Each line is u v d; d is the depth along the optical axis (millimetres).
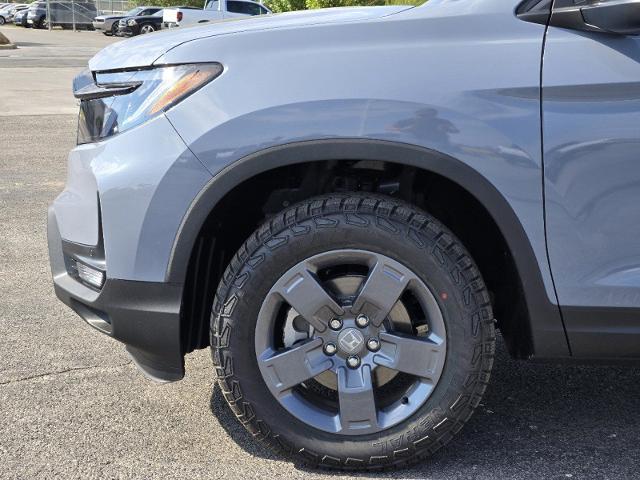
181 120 2490
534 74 2404
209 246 2686
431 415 2537
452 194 2771
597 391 3297
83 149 2713
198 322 2758
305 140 2436
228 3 27531
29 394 3221
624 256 2439
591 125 2387
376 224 2459
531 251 2449
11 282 4703
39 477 2611
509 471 2660
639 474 2645
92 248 2666
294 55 2488
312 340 2562
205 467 2686
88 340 3824
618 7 2312
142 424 2986
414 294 2545
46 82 16469
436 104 2402
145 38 2820
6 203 6668
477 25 2475
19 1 70438
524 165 2404
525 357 2627
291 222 2498
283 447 2607
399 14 2582
